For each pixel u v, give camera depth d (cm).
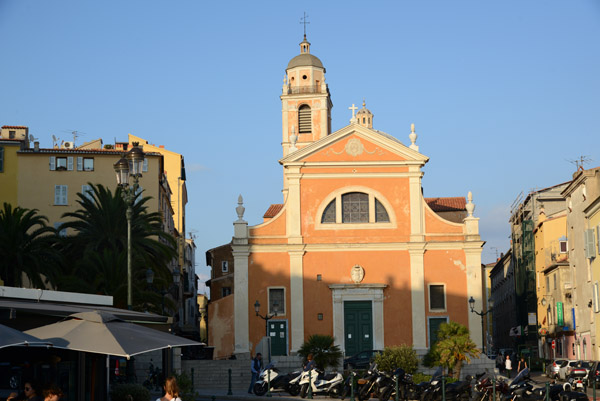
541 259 7444
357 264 4706
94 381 2014
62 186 5741
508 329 9869
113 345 1512
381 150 4775
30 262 4009
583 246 5822
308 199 4762
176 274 4469
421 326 4628
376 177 4769
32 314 1730
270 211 6128
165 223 6444
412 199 4741
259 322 4653
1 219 4047
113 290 4056
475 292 4647
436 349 3831
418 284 4662
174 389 1541
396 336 4634
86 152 5778
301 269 4691
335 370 4272
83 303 2114
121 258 4078
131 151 2981
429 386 3034
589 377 4491
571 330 6356
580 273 5956
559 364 5041
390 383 3119
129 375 3525
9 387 1756
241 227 4719
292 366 4525
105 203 4291
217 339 4697
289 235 4722
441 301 4672
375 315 4647
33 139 6381
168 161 7556
